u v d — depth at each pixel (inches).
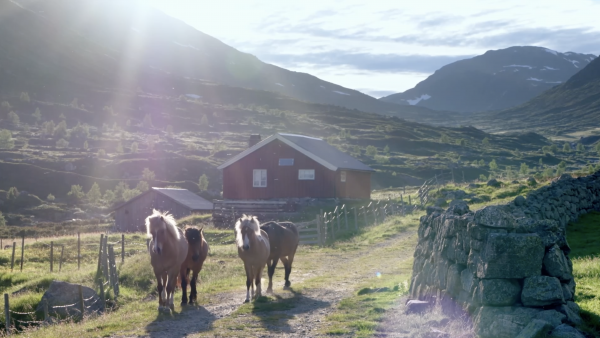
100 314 617.6
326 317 458.6
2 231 2185.0
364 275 710.5
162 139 5280.5
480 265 358.6
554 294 329.7
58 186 3654.0
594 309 369.7
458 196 1364.4
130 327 456.4
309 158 1781.5
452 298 402.0
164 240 498.3
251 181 1845.5
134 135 5472.4
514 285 343.6
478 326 348.5
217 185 3782.0
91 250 1225.4
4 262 1108.5
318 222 1182.3
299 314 478.9
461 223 401.1
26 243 1363.2
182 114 7042.3
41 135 5022.1
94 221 2706.7
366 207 1581.0
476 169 4320.9
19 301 667.4
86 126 5280.5
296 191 1793.8
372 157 4613.7
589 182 1026.1
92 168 4020.7
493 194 1288.1
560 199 875.4
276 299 558.6
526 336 307.1
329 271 779.4
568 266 356.8
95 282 771.4
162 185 3619.6
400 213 1449.3
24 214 3112.7
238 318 470.0
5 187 3548.2
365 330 399.9
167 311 502.9
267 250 567.8
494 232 356.8
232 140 5546.3
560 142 7751.0
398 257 871.1
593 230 835.4
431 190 1653.5
